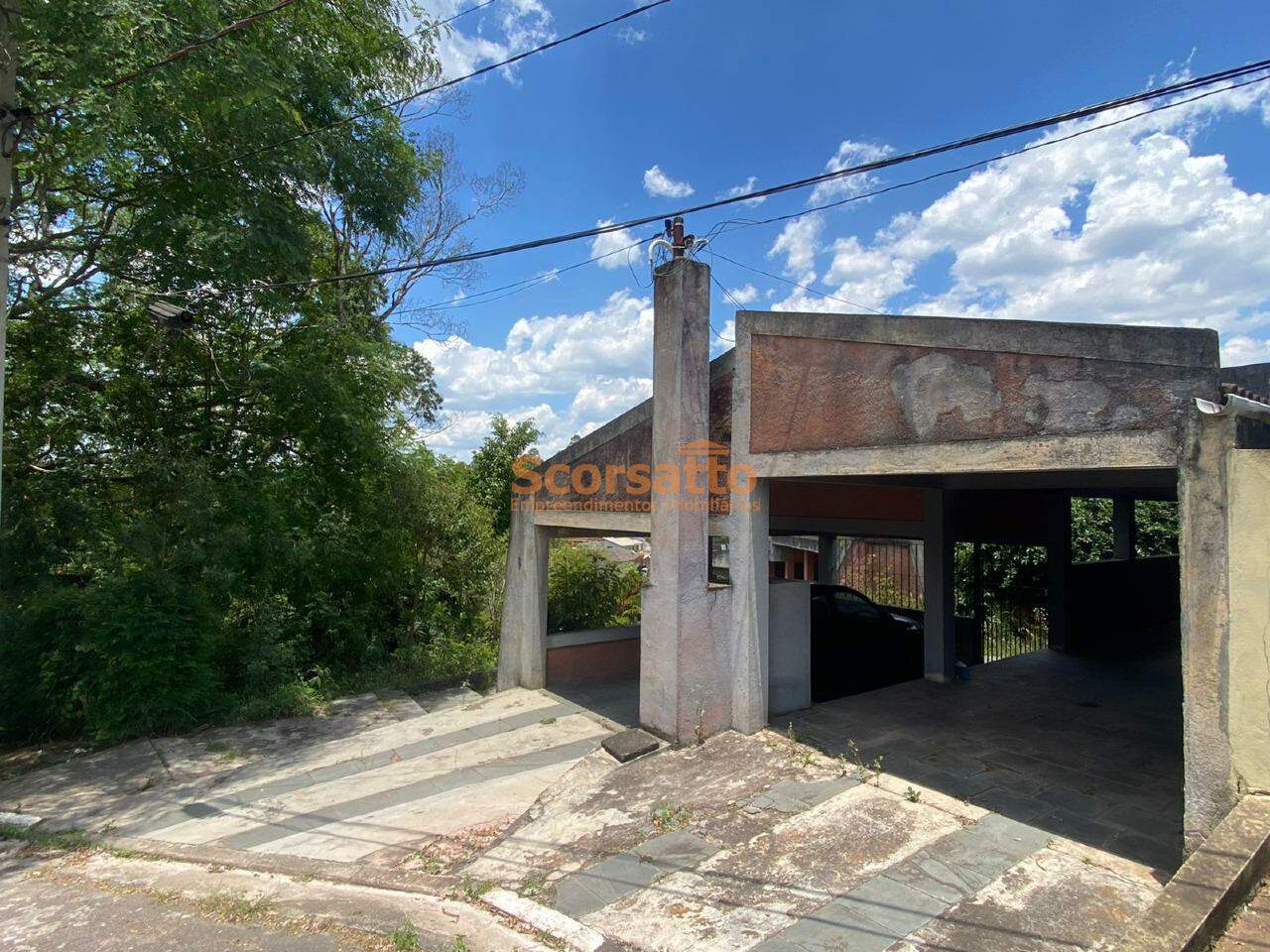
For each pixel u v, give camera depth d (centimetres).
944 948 331
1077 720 692
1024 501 1041
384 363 1111
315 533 1127
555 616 1375
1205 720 360
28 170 779
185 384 1038
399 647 1245
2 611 815
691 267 656
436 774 661
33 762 748
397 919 392
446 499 1298
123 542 850
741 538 658
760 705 664
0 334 618
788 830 466
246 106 756
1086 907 358
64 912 425
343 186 1034
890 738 637
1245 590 344
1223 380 444
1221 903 287
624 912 387
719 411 682
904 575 1719
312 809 593
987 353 460
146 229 814
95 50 623
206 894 441
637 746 628
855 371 552
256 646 954
